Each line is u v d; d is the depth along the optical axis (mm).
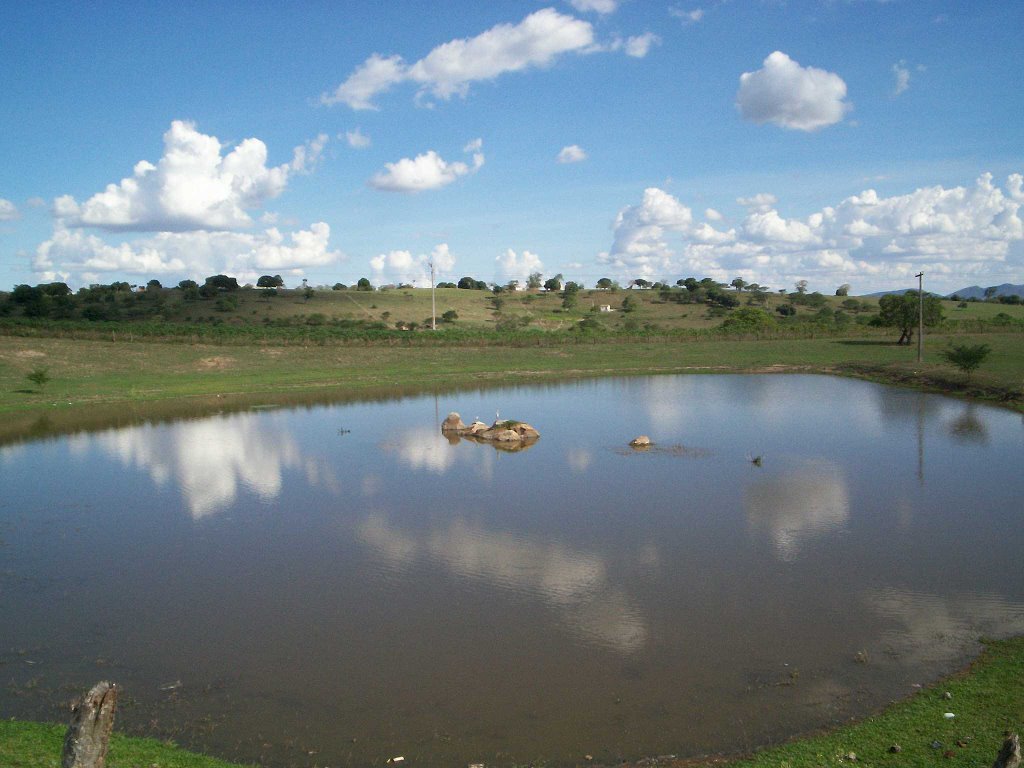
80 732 7969
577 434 42719
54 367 70062
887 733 12609
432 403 56938
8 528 25875
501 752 12695
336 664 15891
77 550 23516
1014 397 49969
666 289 189625
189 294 139500
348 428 46188
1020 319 119500
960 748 11922
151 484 31969
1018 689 13875
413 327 121312
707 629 17109
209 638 17250
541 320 139750
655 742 12867
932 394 57250
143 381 67688
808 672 15117
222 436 43500
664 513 26391
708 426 44469
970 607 18031
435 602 18969
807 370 76812
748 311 128500
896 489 29000
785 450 36938
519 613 18188
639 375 75062
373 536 24438
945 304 162125
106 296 134000
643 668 15414
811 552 22062
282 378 71188
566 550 22672
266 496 29781
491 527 25188
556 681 14969
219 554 22969
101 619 18391
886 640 16422
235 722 13750
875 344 97250
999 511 25812
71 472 34438
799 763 11758
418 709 14078
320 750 12852
